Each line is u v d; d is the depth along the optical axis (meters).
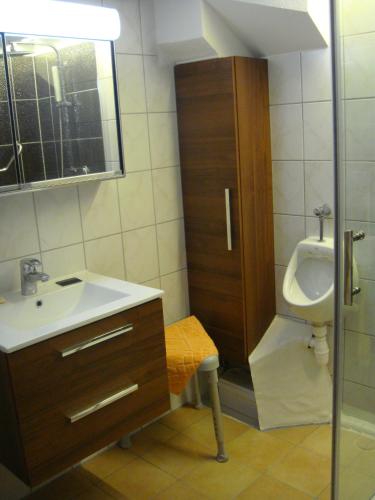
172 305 2.90
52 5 2.01
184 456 2.57
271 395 2.71
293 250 2.79
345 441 1.80
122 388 2.07
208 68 2.54
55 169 2.16
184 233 2.89
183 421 2.84
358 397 1.84
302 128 2.61
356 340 1.78
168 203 2.79
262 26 2.44
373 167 1.74
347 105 1.59
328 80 2.48
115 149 2.34
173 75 2.69
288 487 2.32
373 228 1.78
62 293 2.27
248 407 2.83
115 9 2.31
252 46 2.62
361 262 1.76
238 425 2.78
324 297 2.38
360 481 1.93
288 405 2.73
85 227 2.47
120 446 2.66
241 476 2.41
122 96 2.50
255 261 2.74
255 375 2.70
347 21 1.55
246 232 2.66
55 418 1.88
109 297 2.24
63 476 2.48
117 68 2.46
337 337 1.67
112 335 1.99
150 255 2.75
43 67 2.09
